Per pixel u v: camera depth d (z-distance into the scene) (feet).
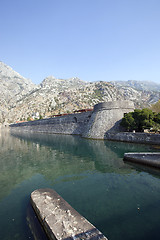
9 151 88.58
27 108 590.96
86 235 18.90
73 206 28.94
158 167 45.42
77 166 53.62
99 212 26.84
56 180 42.34
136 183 38.32
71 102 562.66
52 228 20.35
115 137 100.07
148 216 25.43
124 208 27.91
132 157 54.19
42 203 27.04
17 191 36.63
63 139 127.24
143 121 92.27
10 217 26.35
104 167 51.13
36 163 60.03
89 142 100.99
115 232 21.81
